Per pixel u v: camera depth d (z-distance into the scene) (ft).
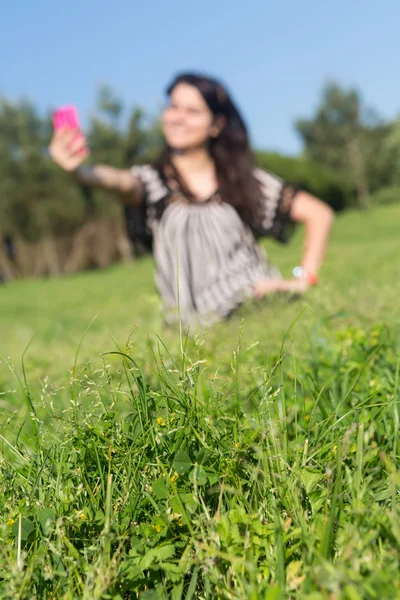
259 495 5.24
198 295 15.53
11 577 4.55
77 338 18.25
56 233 150.00
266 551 4.65
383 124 198.39
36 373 11.44
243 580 4.34
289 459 5.56
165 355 8.20
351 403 7.17
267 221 16.60
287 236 17.07
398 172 198.08
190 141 16.33
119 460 5.58
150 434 5.62
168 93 16.71
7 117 147.74
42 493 5.41
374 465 5.86
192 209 16.12
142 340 10.53
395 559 4.16
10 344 21.35
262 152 126.41
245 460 5.48
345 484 5.32
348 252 60.95
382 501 5.18
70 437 5.76
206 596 4.59
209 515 5.15
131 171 16.53
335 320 12.02
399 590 3.78
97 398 6.51
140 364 8.09
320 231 16.75
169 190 16.42
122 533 5.09
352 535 4.40
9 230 149.89
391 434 6.34
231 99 16.56
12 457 7.22
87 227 150.20
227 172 16.35
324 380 8.11
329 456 5.61
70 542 5.00
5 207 147.84
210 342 10.50
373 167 195.72
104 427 5.86
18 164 147.64
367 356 8.61
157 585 4.75
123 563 4.67
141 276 83.30
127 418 5.98
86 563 4.71
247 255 16.12
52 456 5.87
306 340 9.98
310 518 5.00
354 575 3.85
